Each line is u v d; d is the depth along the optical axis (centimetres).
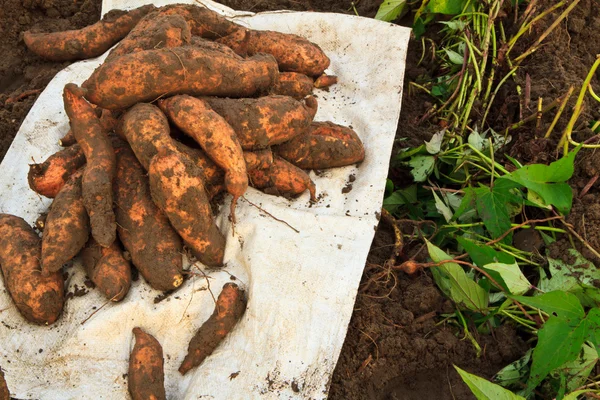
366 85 102
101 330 78
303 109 87
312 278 80
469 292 81
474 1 106
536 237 87
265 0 122
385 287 85
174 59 82
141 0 112
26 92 104
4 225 81
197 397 74
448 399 78
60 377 76
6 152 98
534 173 80
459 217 90
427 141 100
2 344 78
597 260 83
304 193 90
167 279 79
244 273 82
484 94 103
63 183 84
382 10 112
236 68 87
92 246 81
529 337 82
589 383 77
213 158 81
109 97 82
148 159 78
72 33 106
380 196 89
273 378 75
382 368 79
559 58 103
